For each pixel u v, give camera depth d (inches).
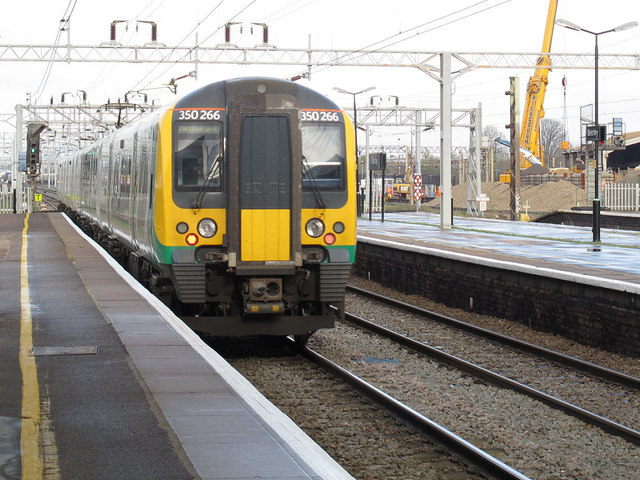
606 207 2790.4
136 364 431.8
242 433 317.1
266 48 1827.0
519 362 665.0
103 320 561.3
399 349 702.5
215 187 609.3
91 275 818.2
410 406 518.3
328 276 619.8
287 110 604.1
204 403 358.9
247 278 610.2
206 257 610.2
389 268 1187.9
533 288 818.2
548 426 475.5
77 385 387.5
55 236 1354.6
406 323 856.9
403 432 453.4
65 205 2354.8
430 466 398.3
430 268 1045.8
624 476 394.6
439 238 1451.8
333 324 634.8
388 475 386.3
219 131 611.2
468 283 946.7
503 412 506.6
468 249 1163.3
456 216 2513.5
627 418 500.4
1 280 776.3
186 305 645.9
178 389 382.0
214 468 278.2
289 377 585.6
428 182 6205.7
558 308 778.8
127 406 353.1
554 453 427.2
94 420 332.2
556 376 614.5
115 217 996.6
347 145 622.5
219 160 610.9
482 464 396.5
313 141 617.6
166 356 451.5
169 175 606.9
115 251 1165.7
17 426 322.7
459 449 417.1
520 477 366.9
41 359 442.6
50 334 511.5
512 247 1253.7
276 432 318.3
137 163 774.5
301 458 289.0
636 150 4436.5
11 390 377.7
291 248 606.2
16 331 520.4
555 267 932.6
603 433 463.2
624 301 684.7
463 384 581.3
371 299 1044.5
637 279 789.2
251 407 353.1
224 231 609.6
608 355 694.5
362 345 721.0
